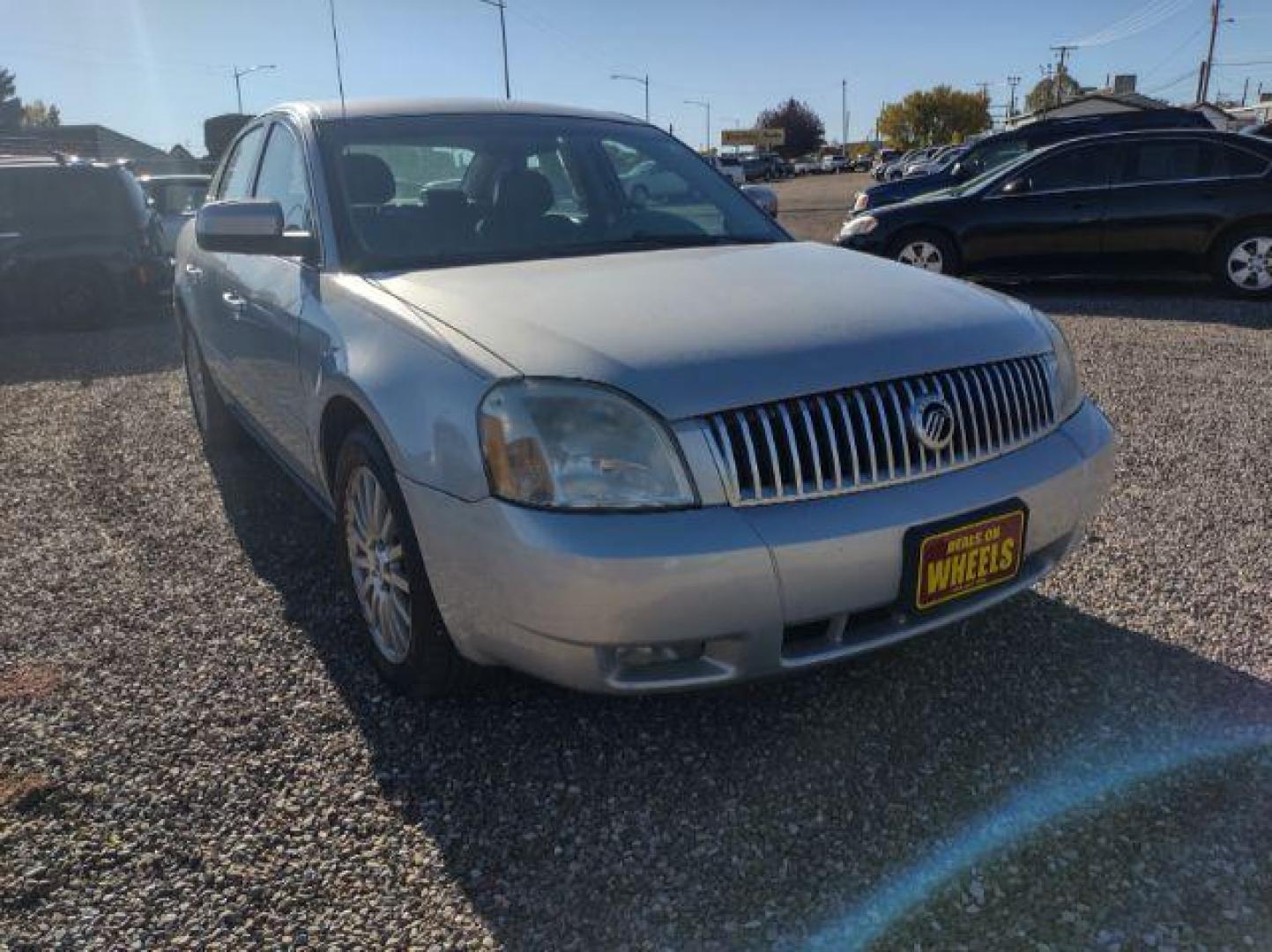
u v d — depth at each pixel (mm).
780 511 2342
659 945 2078
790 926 2119
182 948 2086
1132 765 2596
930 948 2049
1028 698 2908
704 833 2400
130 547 4242
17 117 79312
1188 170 9688
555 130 4020
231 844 2393
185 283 5324
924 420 2506
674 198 4023
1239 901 2137
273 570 3947
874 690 2967
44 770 2684
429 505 2494
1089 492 2877
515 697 2969
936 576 2486
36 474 5336
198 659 3256
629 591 2223
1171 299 9906
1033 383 2822
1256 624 3297
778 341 2504
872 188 15031
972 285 3246
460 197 3639
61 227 10555
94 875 2299
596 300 2742
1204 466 4848
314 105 4012
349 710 2943
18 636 3445
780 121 108938
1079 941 2051
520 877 2275
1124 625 3316
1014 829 2379
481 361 2469
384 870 2303
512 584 2312
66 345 9844
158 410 6711
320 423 3143
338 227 3402
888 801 2488
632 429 2297
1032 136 13945
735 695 2957
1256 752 2633
